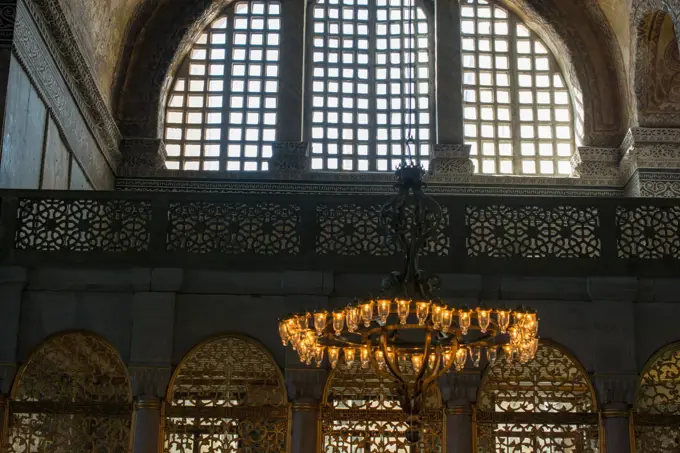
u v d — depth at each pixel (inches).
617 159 707.4
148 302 490.9
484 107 742.5
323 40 755.4
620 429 474.6
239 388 497.7
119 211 509.7
